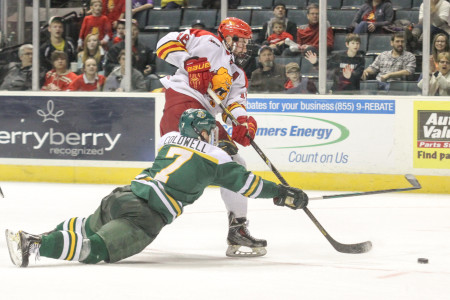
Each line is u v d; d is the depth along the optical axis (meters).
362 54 21.73
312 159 21.72
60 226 11.34
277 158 21.91
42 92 23.34
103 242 10.56
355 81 21.64
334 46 22.47
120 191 10.95
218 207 18.25
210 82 12.21
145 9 24.39
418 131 21.08
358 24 22.75
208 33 12.40
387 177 21.31
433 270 10.91
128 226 10.68
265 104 21.89
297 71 21.91
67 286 9.25
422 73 21.14
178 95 12.15
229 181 11.05
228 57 12.40
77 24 23.61
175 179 10.85
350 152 21.47
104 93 22.94
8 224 15.65
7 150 23.67
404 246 13.28
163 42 12.35
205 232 14.63
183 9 24.39
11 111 23.59
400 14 22.91
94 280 9.65
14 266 10.66
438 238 14.20
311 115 21.64
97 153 23.08
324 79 21.70
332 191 21.58
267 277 10.12
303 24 23.09
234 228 12.06
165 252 12.41
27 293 8.86
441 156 20.97
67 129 23.25
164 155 11.10
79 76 23.27
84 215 17.02
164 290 9.10
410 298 8.91
